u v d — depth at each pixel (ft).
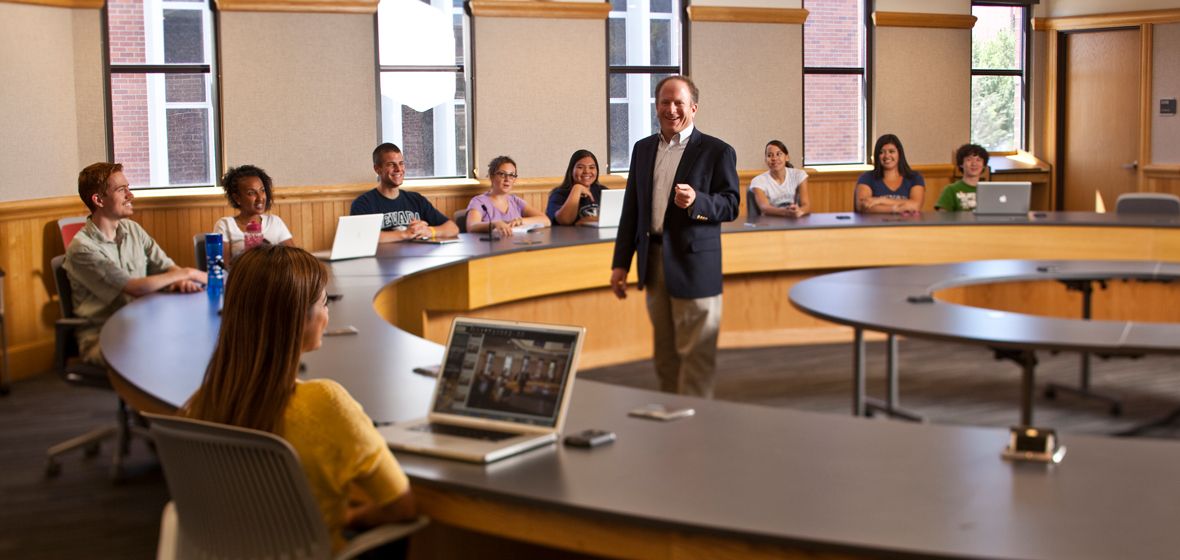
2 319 18.07
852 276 15.30
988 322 11.80
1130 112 31.50
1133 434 15.07
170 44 22.56
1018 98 32.94
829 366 20.08
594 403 7.71
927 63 30.19
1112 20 31.27
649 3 27.17
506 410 6.93
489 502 5.93
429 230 18.38
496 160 20.88
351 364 8.98
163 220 21.90
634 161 14.46
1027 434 6.34
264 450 5.54
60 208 20.18
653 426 7.10
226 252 15.74
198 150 22.99
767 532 5.19
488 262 17.24
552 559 7.17
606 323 20.65
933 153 30.53
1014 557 4.85
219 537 5.94
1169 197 21.94
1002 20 32.65
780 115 28.40
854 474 6.05
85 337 13.14
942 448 6.51
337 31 23.43
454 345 7.25
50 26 20.02
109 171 13.61
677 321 14.17
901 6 29.81
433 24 24.84
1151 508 5.45
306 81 23.24
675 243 14.05
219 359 5.99
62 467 14.06
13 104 19.11
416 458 6.44
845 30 29.60
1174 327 11.50
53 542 11.40
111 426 14.42
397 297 17.12
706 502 5.62
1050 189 32.94
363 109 23.84
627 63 27.14
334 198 23.67
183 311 11.94
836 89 29.66
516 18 25.21
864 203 22.70
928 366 20.04
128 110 22.34
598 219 20.36
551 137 25.85
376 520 6.02
